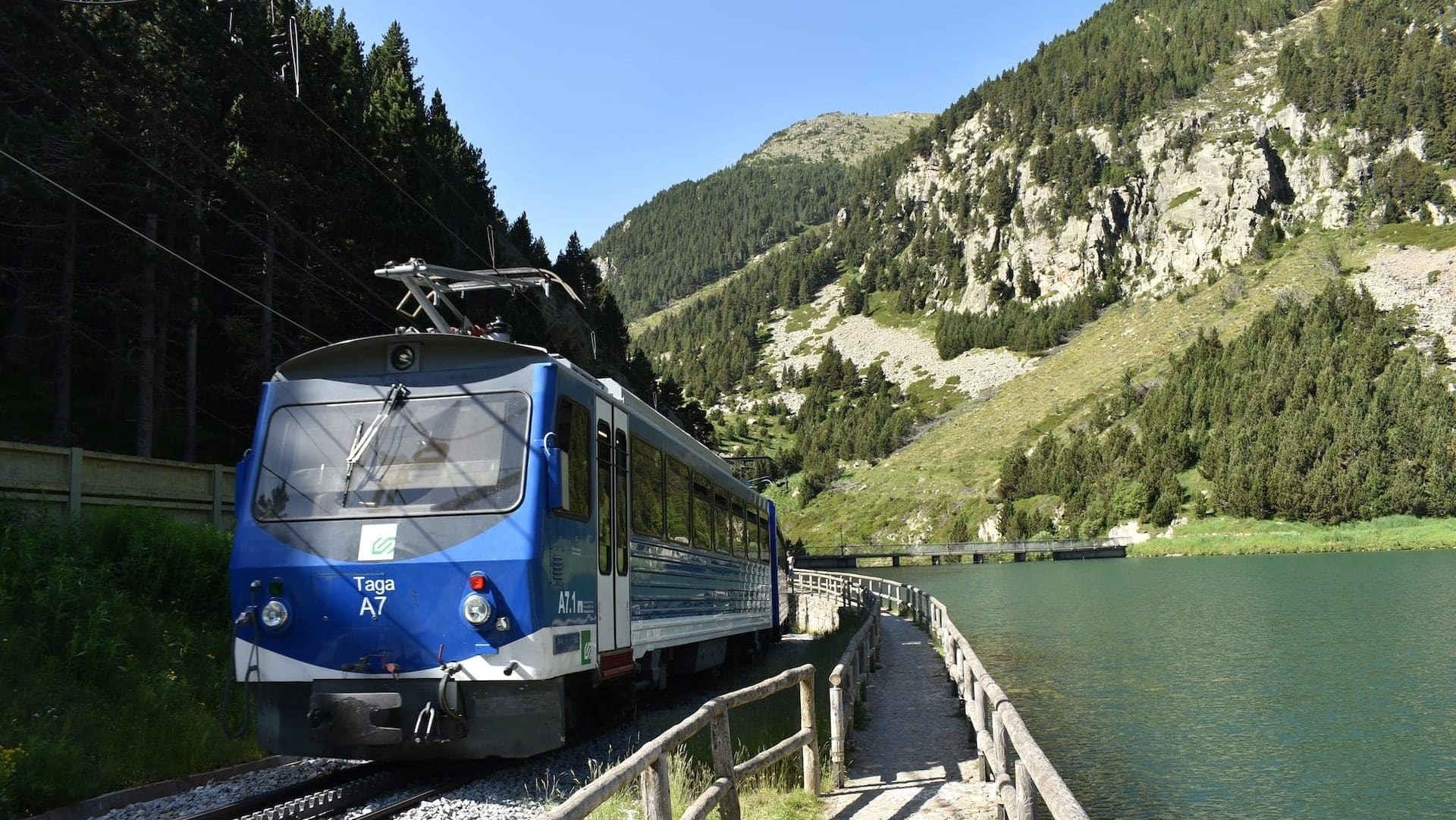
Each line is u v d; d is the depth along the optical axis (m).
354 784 9.42
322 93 34.97
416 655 9.33
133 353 37.25
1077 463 172.75
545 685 9.52
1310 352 175.88
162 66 32.03
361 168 38.22
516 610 9.32
